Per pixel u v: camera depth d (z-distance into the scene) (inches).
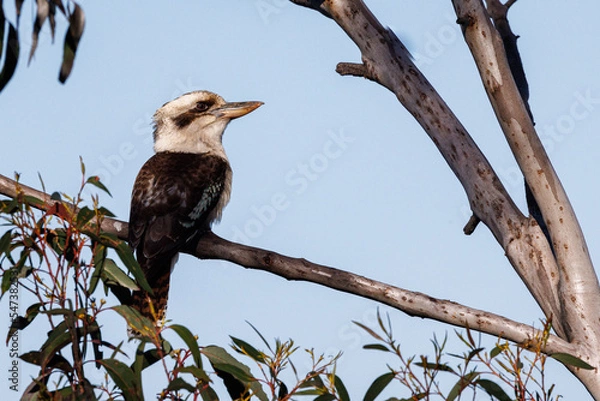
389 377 268.4
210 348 297.3
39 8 290.7
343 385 261.9
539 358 253.9
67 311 264.7
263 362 260.5
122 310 269.7
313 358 259.9
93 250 293.0
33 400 277.3
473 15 350.3
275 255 358.0
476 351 251.1
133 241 455.5
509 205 351.9
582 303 331.9
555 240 338.6
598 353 325.7
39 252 280.8
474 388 258.7
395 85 380.8
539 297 341.1
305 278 351.6
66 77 293.0
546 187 340.2
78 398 266.1
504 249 350.6
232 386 298.2
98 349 289.1
